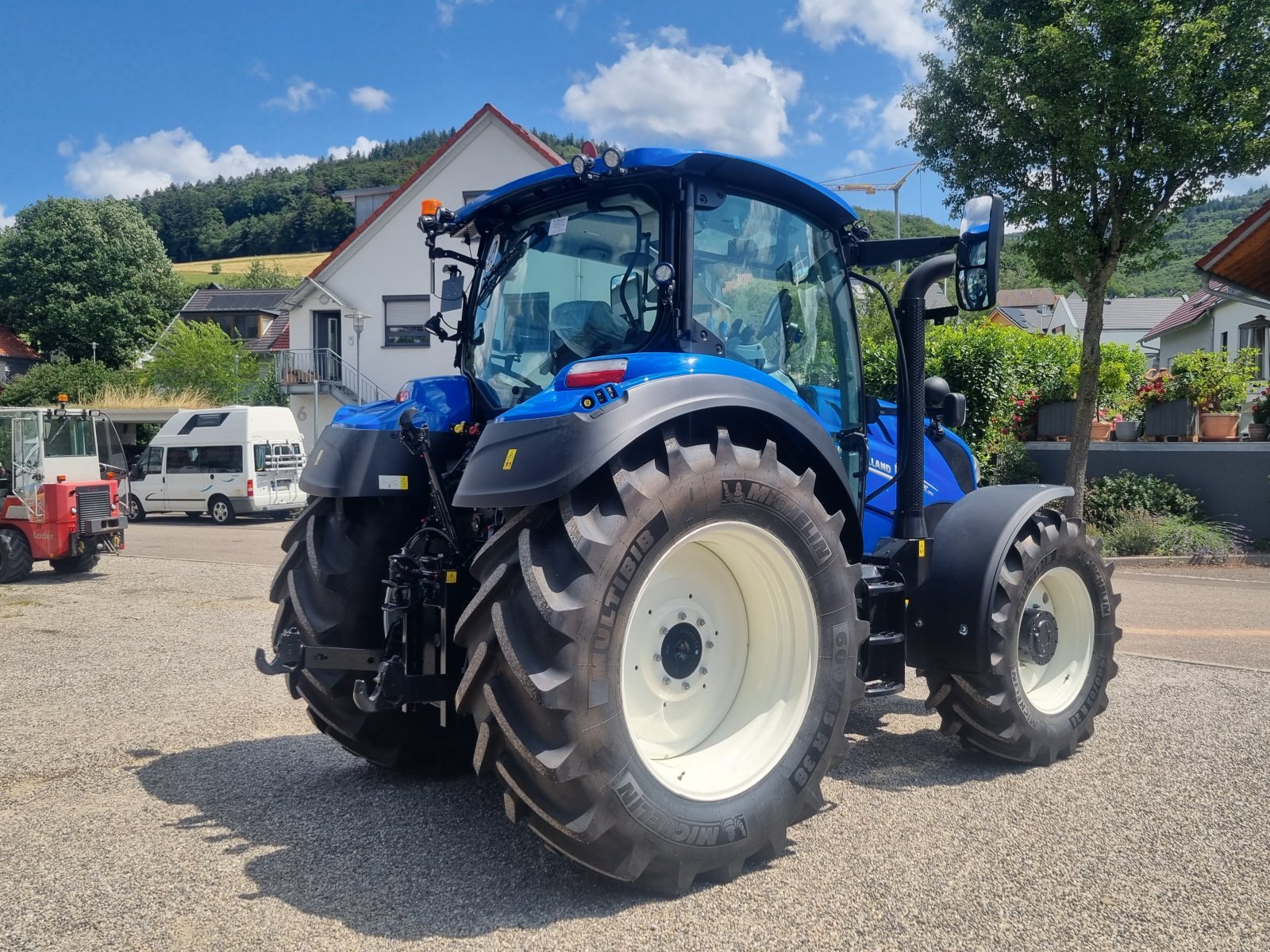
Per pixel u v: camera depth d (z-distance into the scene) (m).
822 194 3.73
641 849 2.72
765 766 3.06
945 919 2.69
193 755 4.36
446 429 3.64
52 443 11.78
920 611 4.05
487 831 3.36
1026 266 12.73
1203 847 3.19
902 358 4.10
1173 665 6.00
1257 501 12.65
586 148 3.29
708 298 3.43
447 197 27.38
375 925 2.66
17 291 50.69
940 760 4.19
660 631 3.10
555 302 3.59
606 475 2.84
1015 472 13.88
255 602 9.46
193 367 33.12
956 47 11.93
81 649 7.08
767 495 3.05
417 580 3.23
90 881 2.96
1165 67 10.41
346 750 4.11
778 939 2.57
